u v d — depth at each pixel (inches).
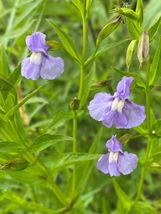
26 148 11.5
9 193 13.3
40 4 14.6
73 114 12.0
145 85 11.2
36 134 15.0
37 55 11.0
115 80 11.9
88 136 17.4
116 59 16.6
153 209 13.5
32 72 10.9
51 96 16.1
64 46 11.4
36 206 13.4
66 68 17.8
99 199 16.4
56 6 16.6
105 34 11.3
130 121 10.5
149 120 11.5
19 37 14.6
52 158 12.5
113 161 10.8
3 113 11.5
